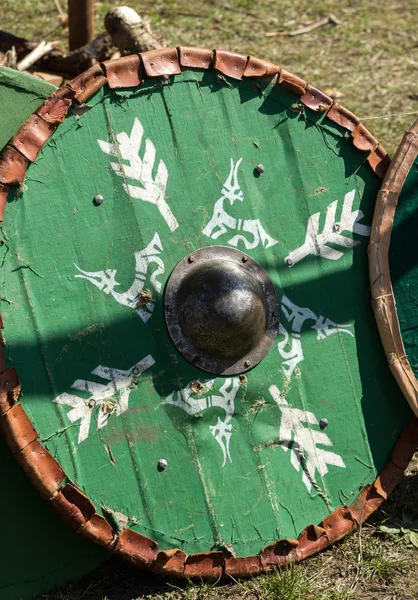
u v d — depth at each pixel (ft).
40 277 4.96
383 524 5.61
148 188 5.29
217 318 5.15
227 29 10.26
